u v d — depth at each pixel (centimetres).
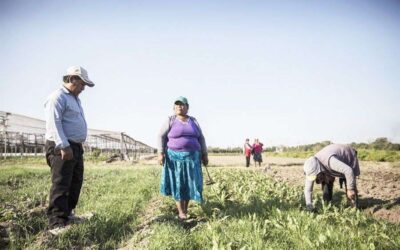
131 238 482
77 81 507
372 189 883
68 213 506
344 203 638
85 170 1531
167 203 689
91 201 700
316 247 404
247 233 446
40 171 1412
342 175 605
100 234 495
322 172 596
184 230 482
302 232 450
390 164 2061
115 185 953
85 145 3488
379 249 406
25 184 1013
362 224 508
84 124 519
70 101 499
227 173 1318
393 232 464
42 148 3416
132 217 584
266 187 823
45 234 460
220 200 677
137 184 951
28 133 3159
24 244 432
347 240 426
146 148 5866
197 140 588
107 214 571
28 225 492
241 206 616
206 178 1144
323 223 494
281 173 1391
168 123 582
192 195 565
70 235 463
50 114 476
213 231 451
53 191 482
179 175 570
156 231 461
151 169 1535
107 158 2920
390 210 616
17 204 665
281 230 474
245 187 862
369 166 1989
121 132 3070
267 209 584
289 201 658
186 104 584
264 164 2439
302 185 952
